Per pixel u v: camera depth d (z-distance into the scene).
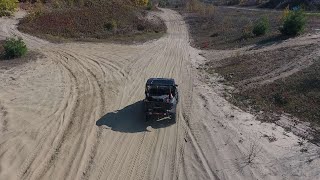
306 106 20.64
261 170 14.94
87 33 41.38
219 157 15.98
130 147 16.81
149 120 19.69
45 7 48.06
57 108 20.77
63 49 35.16
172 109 18.64
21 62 29.64
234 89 24.55
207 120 19.67
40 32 39.78
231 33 42.69
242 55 32.31
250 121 19.42
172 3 87.44
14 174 14.16
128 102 22.31
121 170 14.95
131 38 41.75
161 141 17.44
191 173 14.80
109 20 45.06
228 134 18.00
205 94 23.73
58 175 14.32
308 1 62.06
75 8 49.00
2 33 37.94
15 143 16.39
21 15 45.75
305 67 26.73
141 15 52.78
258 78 25.92
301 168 15.03
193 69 30.00
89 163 15.32
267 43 34.84
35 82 25.00
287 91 22.73
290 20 35.50
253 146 16.78
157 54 35.16
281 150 16.44
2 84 23.98
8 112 19.48
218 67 30.16
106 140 17.39
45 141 16.88
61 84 25.08
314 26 39.22
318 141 17.28
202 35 46.00
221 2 82.88
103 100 22.50
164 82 19.48
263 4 70.25
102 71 28.72
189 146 16.95
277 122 19.31
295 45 32.75
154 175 14.66
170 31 48.69
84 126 18.72
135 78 27.20
